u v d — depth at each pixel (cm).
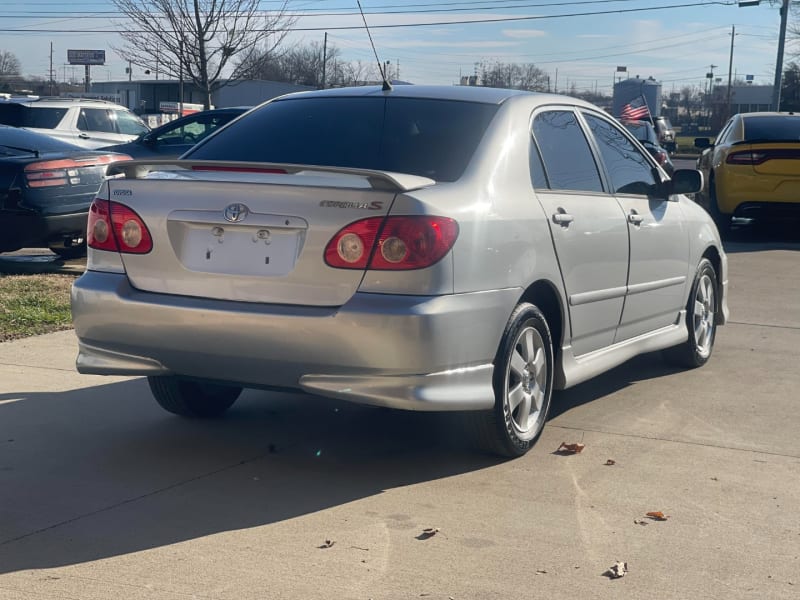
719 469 472
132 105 7281
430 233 408
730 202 1401
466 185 442
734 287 1025
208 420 539
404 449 494
